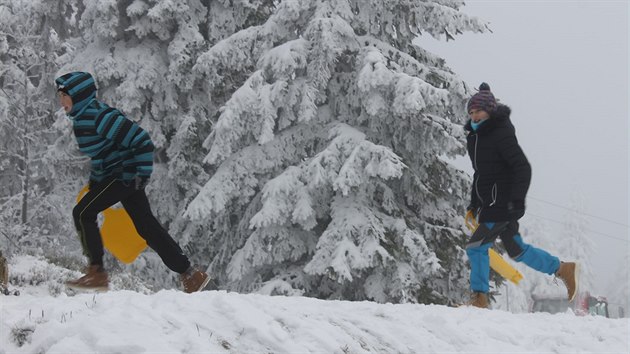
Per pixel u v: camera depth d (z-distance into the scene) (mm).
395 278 16625
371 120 18000
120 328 4176
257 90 17703
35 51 22656
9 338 4301
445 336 5680
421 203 18500
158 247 6273
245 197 18391
